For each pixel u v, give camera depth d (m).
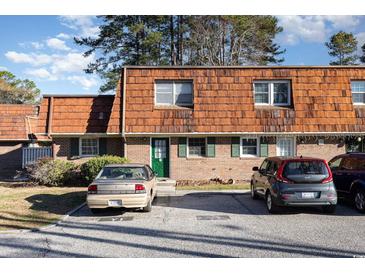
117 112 18.98
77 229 9.05
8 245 7.63
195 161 18.94
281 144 19.23
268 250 7.13
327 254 6.88
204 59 36.38
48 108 20.03
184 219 10.10
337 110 18.95
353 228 8.91
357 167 11.39
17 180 20.80
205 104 19.00
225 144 18.98
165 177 19.05
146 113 18.86
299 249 7.18
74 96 20.33
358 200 11.02
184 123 18.66
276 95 19.64
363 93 19.72
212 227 9.11
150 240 7.92
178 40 37.09
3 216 10.52
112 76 34.84
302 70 19.66
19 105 30.81
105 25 35.84
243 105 19.03
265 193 11.57
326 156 18.97
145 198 10.50
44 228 9.09
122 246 7.48
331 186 10.39
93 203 10.36
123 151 19.20
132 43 36.16
